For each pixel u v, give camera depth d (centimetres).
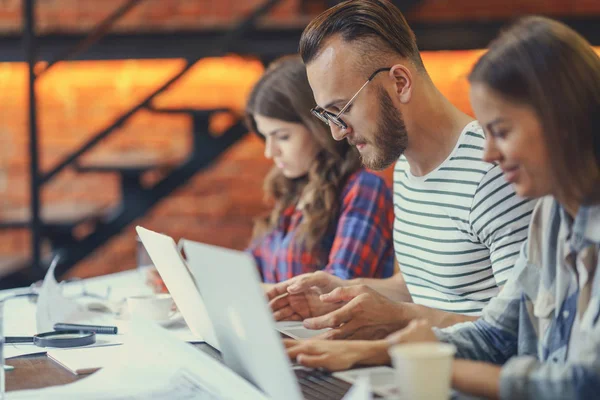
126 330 174
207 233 523
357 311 150
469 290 181
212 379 122
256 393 111
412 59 176
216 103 515
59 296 183
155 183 437
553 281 131
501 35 120
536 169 116
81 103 514
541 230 137
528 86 113
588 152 114
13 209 490
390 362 133
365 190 224
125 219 434
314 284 181
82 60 416
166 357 140
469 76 120
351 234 219
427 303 192
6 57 430
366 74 172
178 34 419
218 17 510
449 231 180
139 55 417
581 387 107
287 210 245
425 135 179
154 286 227
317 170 229
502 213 166
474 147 176
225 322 122
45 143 514
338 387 122
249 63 489
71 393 124
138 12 506
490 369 115
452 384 117
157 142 518
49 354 153
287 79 228
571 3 500
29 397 123
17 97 511
